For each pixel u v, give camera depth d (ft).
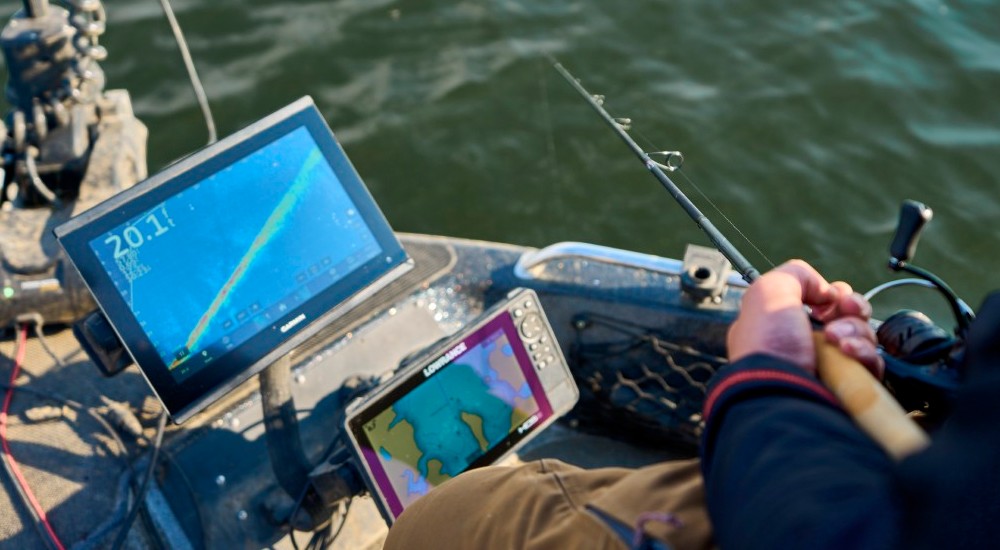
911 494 1.56
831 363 2.34
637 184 16.14
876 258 15.14
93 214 5.98
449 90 17.69
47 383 8.58
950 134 16.85
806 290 2.72
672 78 17.89
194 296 6.31
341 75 18.03
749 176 16.17
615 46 18.53
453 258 9.89
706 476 2.23
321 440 8.36
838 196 15.90
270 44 18.56
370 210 6.97
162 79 17.89
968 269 15.05
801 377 2.26
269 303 6.57
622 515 2.52
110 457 8.00
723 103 17.38
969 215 15.69
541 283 9.55
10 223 9.29
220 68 18.13
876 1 19.44
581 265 9.66
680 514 2.41
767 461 1.98
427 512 3.42
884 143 16.72
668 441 9.63
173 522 7.72
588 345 9.55
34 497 7.68
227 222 6.43
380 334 9.09
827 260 15.08
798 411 2.12
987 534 1.40
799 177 16.15
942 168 16.31
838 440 2.02
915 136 16.84
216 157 6.39
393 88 17.76
